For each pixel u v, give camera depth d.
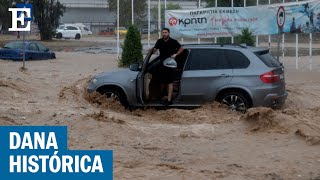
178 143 9.30
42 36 64.88
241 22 22.80
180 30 22.95
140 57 23.20
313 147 8.87
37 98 13.71
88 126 9.92
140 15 80.75
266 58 12.67
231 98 12.38
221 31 22.92
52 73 21.70
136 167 7.91
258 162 8.16
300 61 30.38
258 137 9.55
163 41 12.68
